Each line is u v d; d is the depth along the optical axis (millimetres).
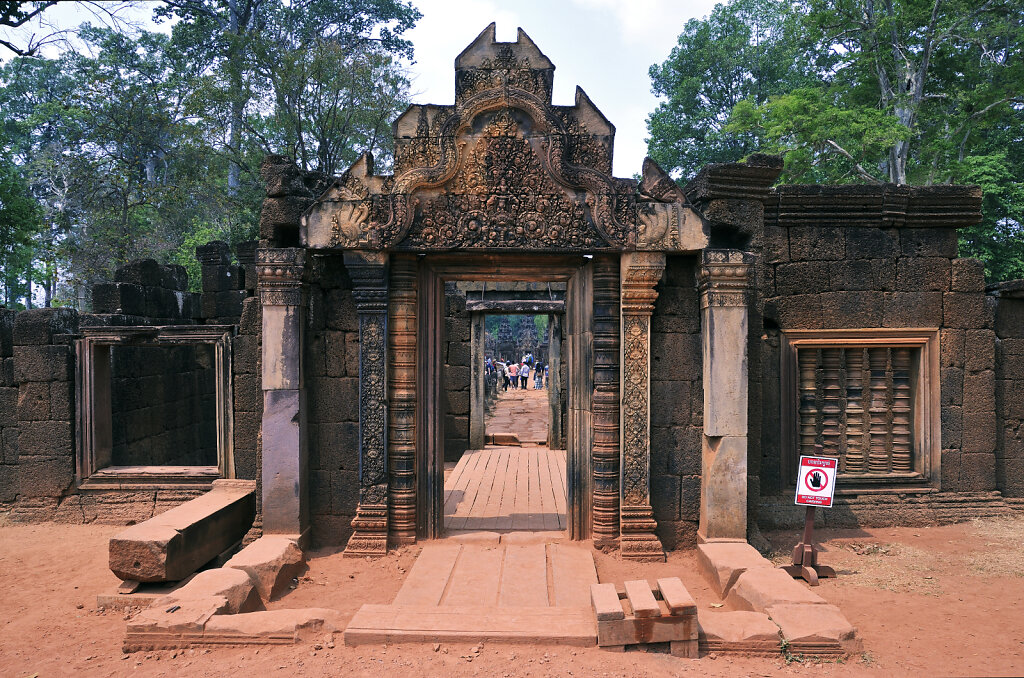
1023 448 7973
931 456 7711
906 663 4105
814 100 17500
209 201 21688
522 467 10398
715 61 26688
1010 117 18875
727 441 5941
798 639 4137
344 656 4102
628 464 6078
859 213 7582
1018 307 8078
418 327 6250
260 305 6027
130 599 5238
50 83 27422
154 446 9852
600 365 6141
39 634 4730
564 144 5859
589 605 4707
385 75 20984
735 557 5469
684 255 6180
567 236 5934
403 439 6133
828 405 7777
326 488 6305
